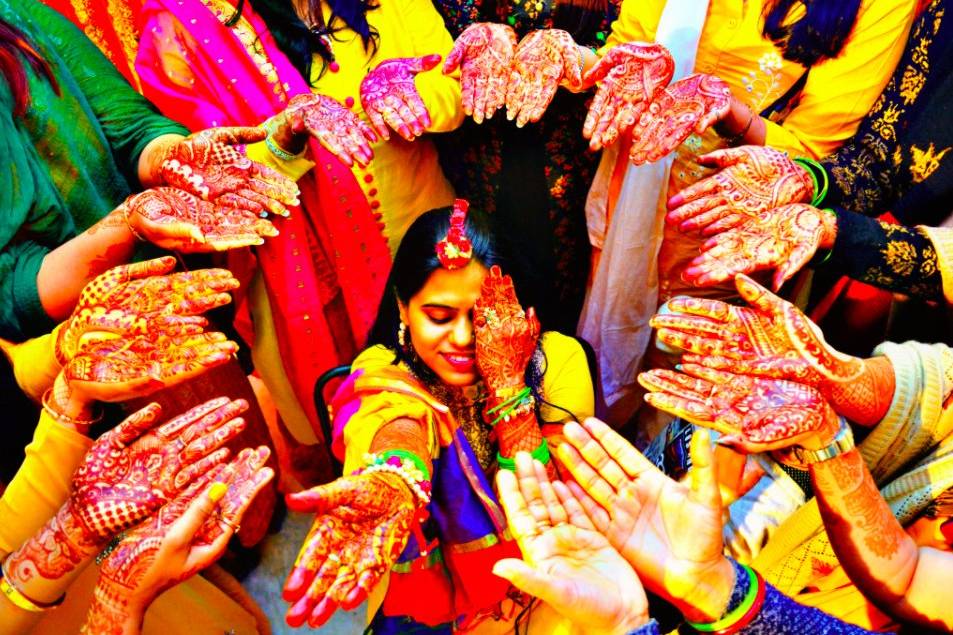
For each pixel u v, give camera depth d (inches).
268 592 93.0
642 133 74.1
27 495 63.9
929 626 56.6
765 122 79.3
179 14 81.4
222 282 68.4
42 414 64.1
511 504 54.3
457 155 91.0
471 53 77.9
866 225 69.7
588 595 50.3
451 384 68.2
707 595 52.5
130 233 73.6
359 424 62.7
